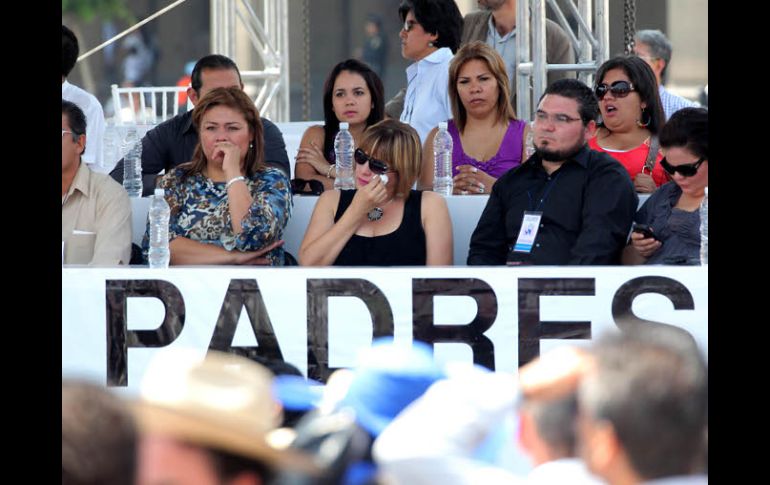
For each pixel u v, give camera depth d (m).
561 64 29.56
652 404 6.02
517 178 18.53
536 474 6.67
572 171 18.14
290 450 6.76
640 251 17.30
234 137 18.62
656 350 6.15
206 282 15.98
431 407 7.22
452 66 22.00
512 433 7.25
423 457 7.02
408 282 15.84
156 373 6.24
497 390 7.22
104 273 15.97
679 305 15.54
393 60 71.19
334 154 22.69
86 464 5.73
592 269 15.66
